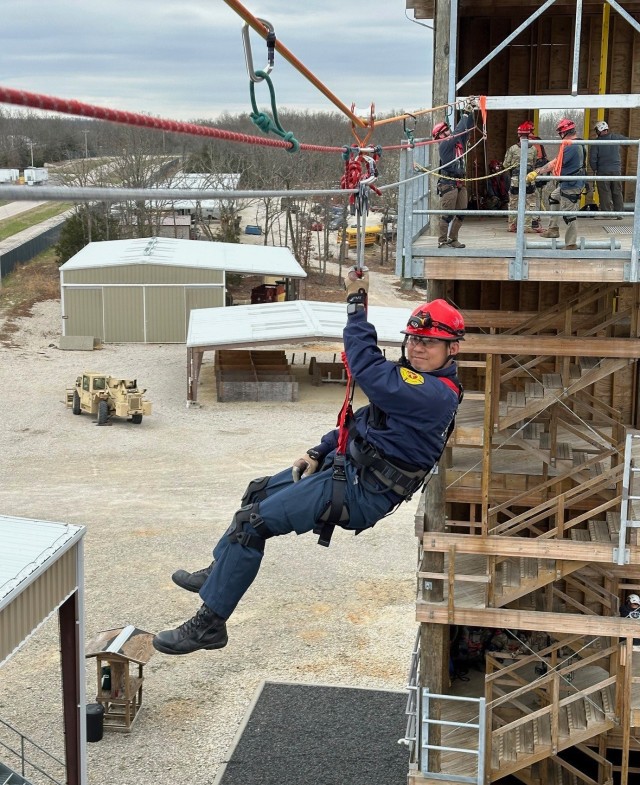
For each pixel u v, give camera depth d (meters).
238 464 35.00
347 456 5.03
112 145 82.19
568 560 12.73
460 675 16.42
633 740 14.92
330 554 27.48
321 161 80.19
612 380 16.06
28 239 83.69
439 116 11.96
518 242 10.77
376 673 21.03
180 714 19.48
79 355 51.81
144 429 39.41
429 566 13.09
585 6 14.34
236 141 4.20
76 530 15.20
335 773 17.41
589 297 12.72
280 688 20.42
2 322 57.22
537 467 14.73
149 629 22.73
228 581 5.06
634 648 13.37
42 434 38.59
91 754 18.02
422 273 11.08
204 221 92.50
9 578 13.39
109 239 74.38
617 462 14.10
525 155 10.53
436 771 13.76
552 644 15.30
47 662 21.73
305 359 52.91
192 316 47.97
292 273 54.16
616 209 14.20
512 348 12.23
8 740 18.41
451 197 11.21
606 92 14.89
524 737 14.21
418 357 4.99
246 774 17.38
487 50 15.14
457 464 14.95
